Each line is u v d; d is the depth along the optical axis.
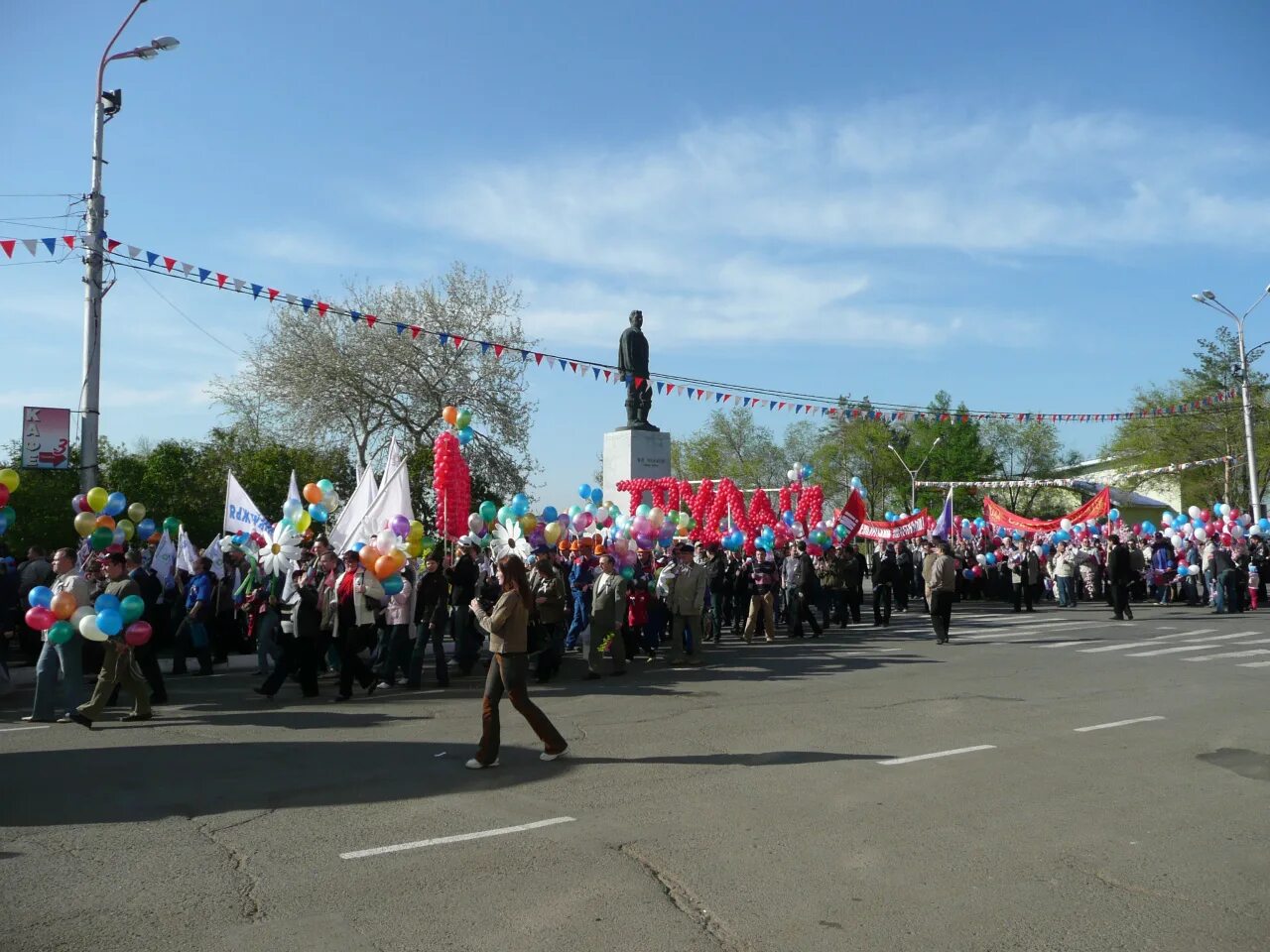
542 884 5.19
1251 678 12.77
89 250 16.16
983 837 5.98
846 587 21.06
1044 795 6.95
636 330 27.83
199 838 6.01
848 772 7.67
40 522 22.23
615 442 26.95
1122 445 48.62
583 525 17.72
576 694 11.94
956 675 13.15
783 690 11.98
